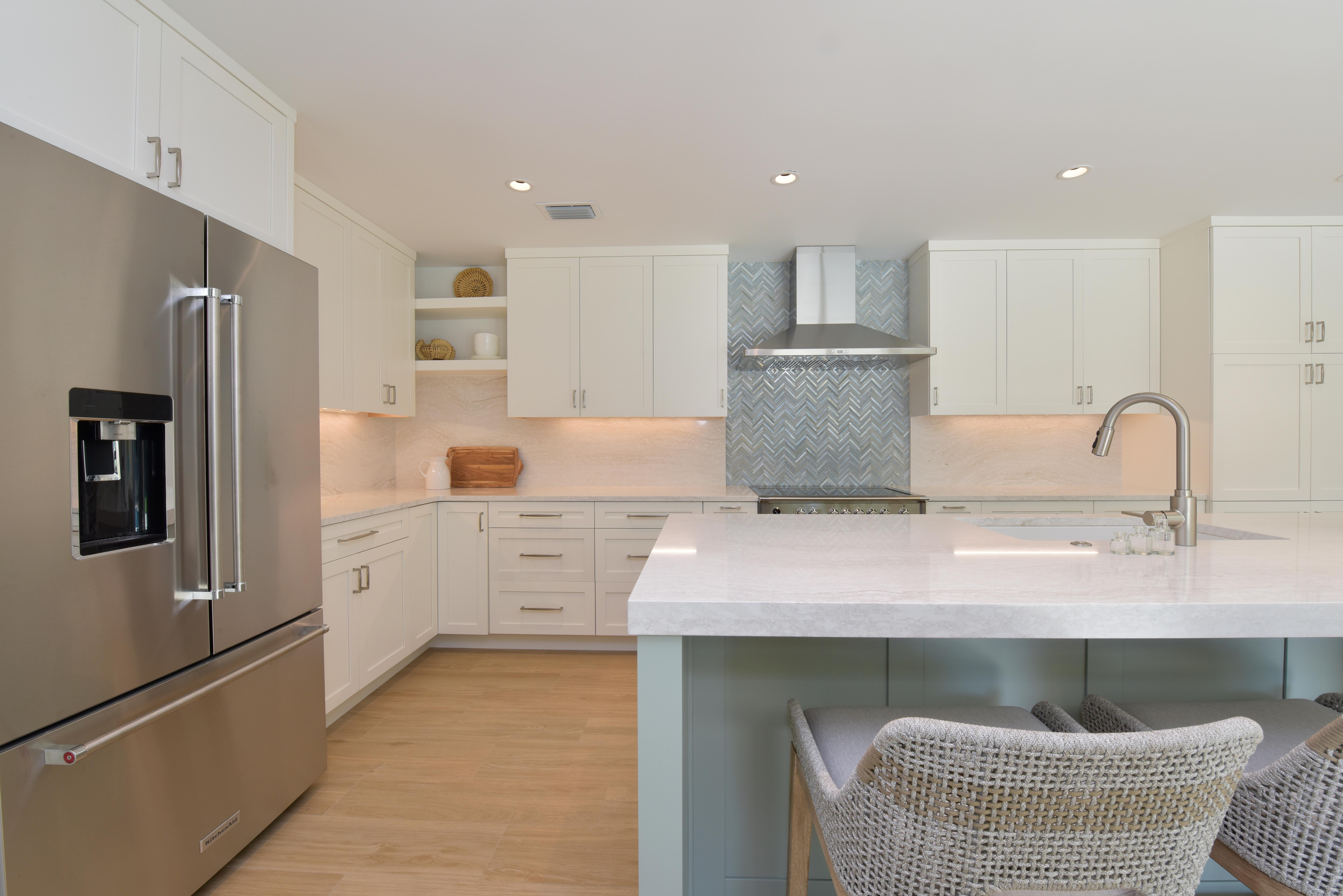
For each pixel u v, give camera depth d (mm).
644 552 3465
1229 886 1382
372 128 2301
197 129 1717
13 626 1107
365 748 2355
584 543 3482
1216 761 676
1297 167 2664
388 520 2895
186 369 1462
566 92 2080
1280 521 2008
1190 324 3387
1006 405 3643
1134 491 3713
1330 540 1612
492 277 4086
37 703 1149
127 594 1323
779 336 3691
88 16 1395
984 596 1029
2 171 1082
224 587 1521
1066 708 1356
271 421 1769
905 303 4051
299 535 1911
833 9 1684
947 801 691
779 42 1825
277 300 1792
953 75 1991
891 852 732
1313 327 3232
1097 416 4004
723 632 991
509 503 3467
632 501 3463
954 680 1355
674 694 1004
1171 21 1734
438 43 1812
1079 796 668
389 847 1769
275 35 1762
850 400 4066
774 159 2584
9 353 1096
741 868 1384
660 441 4090
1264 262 3238
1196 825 699
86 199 1230
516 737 2451
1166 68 1956
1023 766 660
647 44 1830
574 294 3709
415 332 3906
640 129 2328
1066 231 3484
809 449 4070
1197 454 3344
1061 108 2191
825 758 1021
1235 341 3246
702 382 3688
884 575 1196
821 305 3748
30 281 1128
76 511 1217
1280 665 1351
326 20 1704
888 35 1796
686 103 2152
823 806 880
